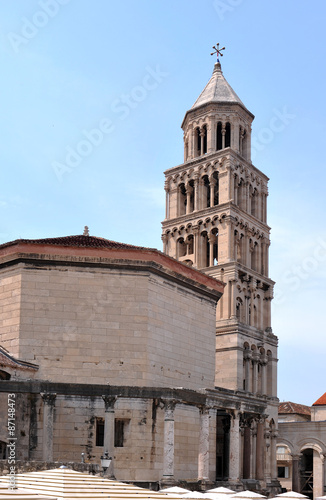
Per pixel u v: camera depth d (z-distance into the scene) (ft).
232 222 313.73
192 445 200.85
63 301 188.65
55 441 177.17
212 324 224.53
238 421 202.90
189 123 346.54
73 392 171.12
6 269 193.57
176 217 336.70
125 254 191.93
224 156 322.75
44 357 184.24
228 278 304.50
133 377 186.19
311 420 374.43
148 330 190.39
